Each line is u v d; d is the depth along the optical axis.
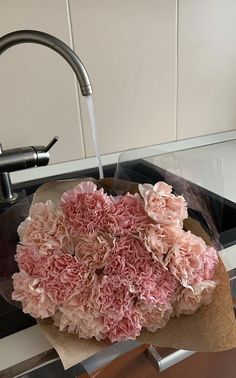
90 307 0.33
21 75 0.65
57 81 0.68
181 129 0.87
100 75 0.72
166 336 0.37
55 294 0.34
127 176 0.52
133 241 0.34
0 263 0.43
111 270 0.33
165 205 0.36
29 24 0.63
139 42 0.73
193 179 0.53
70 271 0.33
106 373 0.40
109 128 0.77
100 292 0.33
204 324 0.37
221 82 0.88
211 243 0.41
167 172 0.54
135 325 0.34
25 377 0.35
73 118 0.73
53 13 0.64
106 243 0.34
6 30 0.61
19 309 0.39
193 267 0.34
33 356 0.36
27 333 0.38
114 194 0.44
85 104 0.72
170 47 0.77
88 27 0.67
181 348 0.37
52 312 0.34
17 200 0.61
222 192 0.56
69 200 0.37
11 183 0.66
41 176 0.73
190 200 0.46
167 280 0.34
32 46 0.64
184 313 0.38
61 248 0.35
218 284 0.38
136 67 0.75
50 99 0.69
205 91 0.86
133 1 0.70
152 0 0.71
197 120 0.88
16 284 0.35
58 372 0.37
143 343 0.38
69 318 0.34
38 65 0.66
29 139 0.70
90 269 0.34
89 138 0.76
